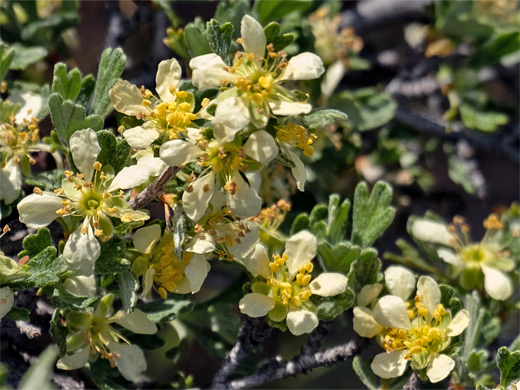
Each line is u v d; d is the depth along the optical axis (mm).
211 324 179
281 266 149
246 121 124
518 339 159
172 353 178
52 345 160
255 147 126
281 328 147
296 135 129
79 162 138
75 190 138
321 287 147
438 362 146
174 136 132
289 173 188
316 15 221
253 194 130
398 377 156
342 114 130
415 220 188
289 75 131
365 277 157
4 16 213
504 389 143
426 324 149
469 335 167
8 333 164
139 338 156
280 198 189
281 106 126
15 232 158
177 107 135
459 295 182
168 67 138
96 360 153
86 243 135
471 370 160
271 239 158
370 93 214
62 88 157
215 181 133
